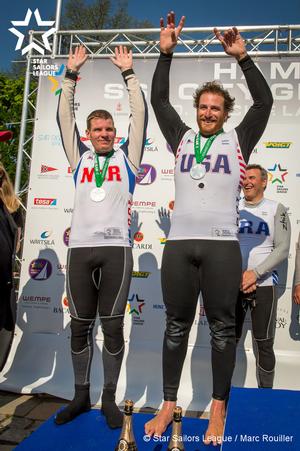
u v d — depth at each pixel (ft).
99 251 7.71
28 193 11.79
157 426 6.59
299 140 11.16
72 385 10.87
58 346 11.42
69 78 8.53
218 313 6.72
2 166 8.34
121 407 10.03
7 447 7.65
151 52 12.31
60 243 11.63
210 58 11.48
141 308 11.25
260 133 7.29
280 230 9.30
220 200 6.94
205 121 7.22
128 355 11.11
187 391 10.69
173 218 7.18
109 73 11.78
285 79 11.25
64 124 8.45
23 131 12.24
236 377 10.77
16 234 8.25
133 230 11.44
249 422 5.90
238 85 11.37
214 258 6.71
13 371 11.32
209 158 7.06
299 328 10.80
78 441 6.61
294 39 11.55
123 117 11.71
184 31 11.80
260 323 8.98
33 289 11.62
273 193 11.16
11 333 7.98
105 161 8.22
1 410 9.57
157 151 11.48
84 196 8.09
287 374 10.71
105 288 7.68
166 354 6.86
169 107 7.69
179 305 6.79
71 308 7.74
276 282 9.39
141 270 11.34
